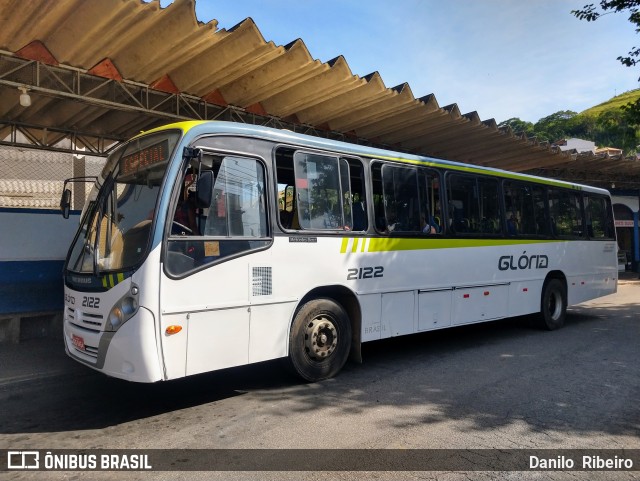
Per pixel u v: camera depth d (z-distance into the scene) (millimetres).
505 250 8883
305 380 6055
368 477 3719
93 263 5121
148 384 6047
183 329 4719
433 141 12875
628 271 26453
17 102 8570
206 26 6551
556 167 17750
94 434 4543
